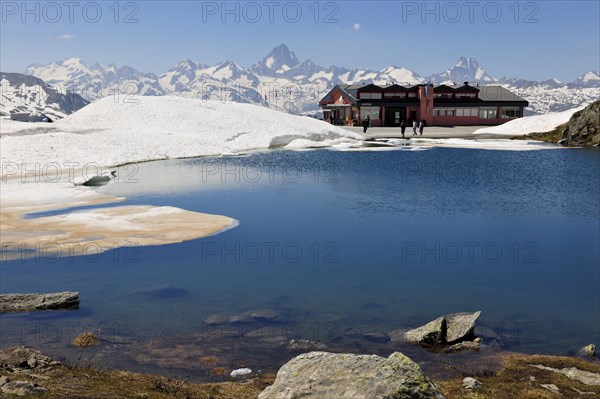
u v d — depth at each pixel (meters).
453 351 10.45
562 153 52.78
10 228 20.80
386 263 16.72
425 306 13.00
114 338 10.71
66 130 56.12
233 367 9.49
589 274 15.61
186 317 12.05
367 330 11.50
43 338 10.59
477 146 61.53
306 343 10.71
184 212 24.52
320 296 13.66
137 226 21.42
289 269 15.98
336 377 6.40
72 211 24.62
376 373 6.29
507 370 9.37
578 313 12.57
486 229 21.61
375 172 40.31
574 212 25.03
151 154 51.22
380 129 87.31
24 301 12.63
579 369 9.40
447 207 26.41
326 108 103.44
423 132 81.62
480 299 13.56
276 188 32.97
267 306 12.88
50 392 6.60
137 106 73.75
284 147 64.50
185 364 9.55
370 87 93.19
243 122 71.94
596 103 62.28
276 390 6.46
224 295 13.65
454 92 95.81
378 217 24.05
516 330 11.58
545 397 8.05
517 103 96.81
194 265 16.34
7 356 8.56
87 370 8.40
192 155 53.75
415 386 6.08
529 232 21.02
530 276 15.42
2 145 44.28
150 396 7.21
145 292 13.78
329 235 20.50
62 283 14.45
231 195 30.38
